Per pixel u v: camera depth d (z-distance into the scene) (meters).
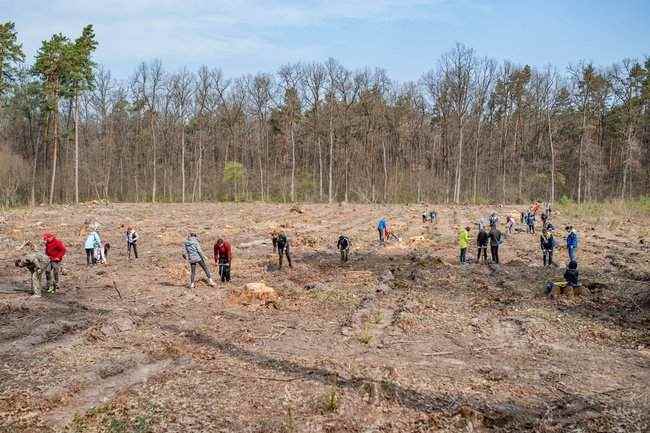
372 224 39.84
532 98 77.56
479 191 77.94
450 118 76.12
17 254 24.14
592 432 7.51
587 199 70.25
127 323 12.52
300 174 82.94
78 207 52.25
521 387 9.17
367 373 9.55
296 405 8.27
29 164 67.44
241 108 78.81
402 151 81.81
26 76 58.91
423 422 7.77
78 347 10.97
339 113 72.44
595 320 13.56
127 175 77.81
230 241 29.52
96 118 76.69
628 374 9.85
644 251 25.84
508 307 14.86
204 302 15.20
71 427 7.52
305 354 10.72
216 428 7.50
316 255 25.17
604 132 76.62
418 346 11.46
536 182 76.12
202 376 9.45
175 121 77.69
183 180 69.19
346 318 13.65
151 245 27.84
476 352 11.11
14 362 10.05
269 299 15.37
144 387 8.95
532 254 25.44
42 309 14.08
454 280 18.80
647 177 71.31
